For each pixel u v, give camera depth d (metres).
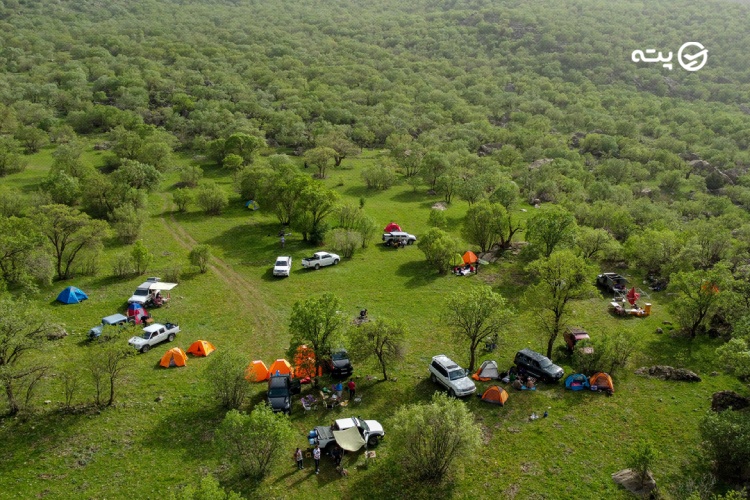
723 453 27.30
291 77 185.25
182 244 65.94
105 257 59.97
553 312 41.75
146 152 94.94
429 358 40.25
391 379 37.06
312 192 66.62
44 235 51.41
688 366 39.50
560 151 126.31
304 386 35.91
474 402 34.22
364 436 29.55
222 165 106.00
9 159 88.38
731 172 119.81
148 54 189.75
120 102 138.62
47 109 127.44
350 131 134.62
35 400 32.72
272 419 26.48
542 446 30.03
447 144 124.12
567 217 58.53
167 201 83.31
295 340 37.81
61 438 29.61
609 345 37.81
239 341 42.62
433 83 199.50
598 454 29.34
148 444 29.41
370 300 51.31
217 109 135.88
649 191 106.75
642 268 61.97
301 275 57.56
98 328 41.72
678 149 134.25
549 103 177.12
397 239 68.50
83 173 81.69
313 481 26.97
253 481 26.77
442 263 58.56
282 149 124.19
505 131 141.25
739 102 187.12
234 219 76.50
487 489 26.72
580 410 33.56
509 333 44.72
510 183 85.75
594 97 184.62
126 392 34.38
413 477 27.39
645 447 26.55
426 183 102.62
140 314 44.59
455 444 26.59
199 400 33.75
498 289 54.69
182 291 52.31
